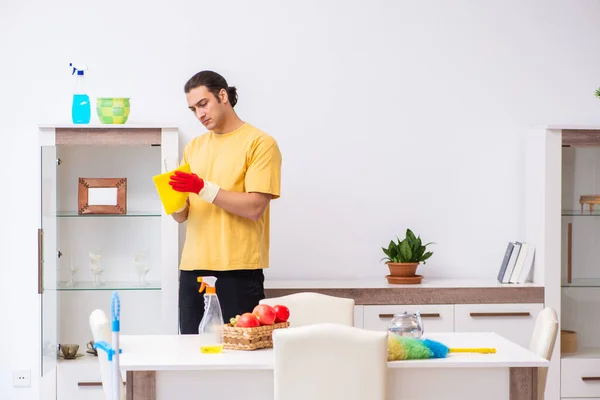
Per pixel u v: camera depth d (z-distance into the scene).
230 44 4.91
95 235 4.75
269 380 2.86
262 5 4.92
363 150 4.97
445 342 3.23
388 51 4.97
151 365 2.80
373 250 4.99
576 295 4.77
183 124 4.91
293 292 4.50
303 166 4.95
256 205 3.73
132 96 4.89
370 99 4.97
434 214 5.00
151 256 4.77
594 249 4.80
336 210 4.97
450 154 5.01
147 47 4.89
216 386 2.85
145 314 4.75
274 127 4.94
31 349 4.88
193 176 3.61
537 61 5.04
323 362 2.74
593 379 4.64
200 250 3.80
